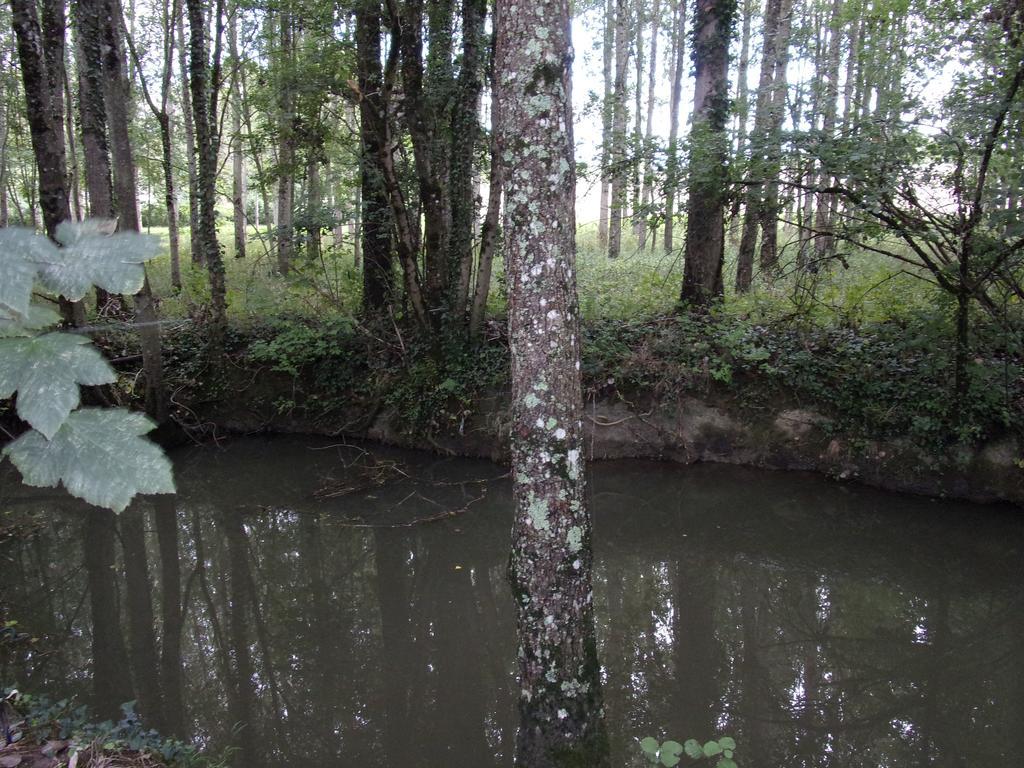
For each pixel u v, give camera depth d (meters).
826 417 9.45
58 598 7.38
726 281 14.02
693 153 8.82
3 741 3.87
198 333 12.38
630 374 10.28
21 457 1.06
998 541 7.97
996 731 5.16
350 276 12.81
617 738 5.07
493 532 8.74
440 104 11.25
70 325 1.35
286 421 11.96
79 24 9.70
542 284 3.67
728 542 8.42
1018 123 7.04
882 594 7.27
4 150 16.14
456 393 10.77
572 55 3.80
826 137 7.75
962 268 7.51
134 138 18.08
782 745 5.03
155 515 9.45
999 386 8.23
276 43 16.36
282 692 5.78
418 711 5.52
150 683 5.87
